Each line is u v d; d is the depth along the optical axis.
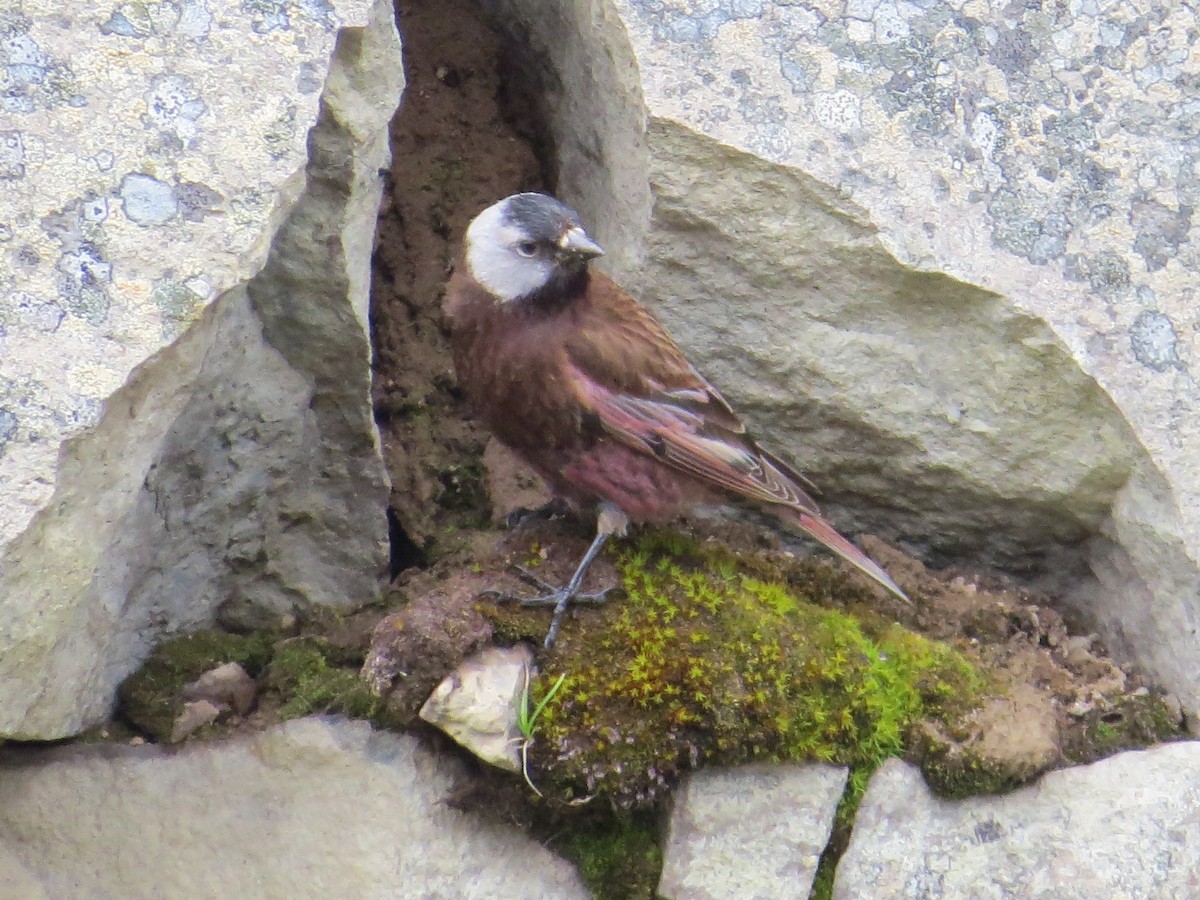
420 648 5.67
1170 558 6.16
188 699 5.98
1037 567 6.86
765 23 6.41
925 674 6.03
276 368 6.12
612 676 5.73
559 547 6.61
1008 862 5.77
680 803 5.74
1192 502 6.09
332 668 6.13
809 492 6.66
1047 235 6.29
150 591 6.09
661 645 5.83
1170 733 6.16
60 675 5.47
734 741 5.68
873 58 6.41
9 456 5.03
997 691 6.06
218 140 5.60
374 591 6.61
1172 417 6.15
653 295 6.60
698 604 6.12
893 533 6.96
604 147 6.84
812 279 6.38
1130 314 6.22
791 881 5.70
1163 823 5.83
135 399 5.32
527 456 6.69
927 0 6.54
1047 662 6.41
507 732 5.55
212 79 5.65
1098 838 5.80
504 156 7.77
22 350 5.16
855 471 6.75
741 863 5.70
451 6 7.84
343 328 6.07
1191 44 6.55
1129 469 6.23
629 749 5.63
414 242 7.62
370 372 6.25
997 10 6.56
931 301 6.29
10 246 5.26
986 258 6.22
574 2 6.69
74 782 5.77
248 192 5.57
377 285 7.53
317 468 6.37
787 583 6.61
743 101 6.28
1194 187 6.39
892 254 6.19
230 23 5.73
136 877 5.68
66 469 5.12
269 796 5.72
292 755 5.74
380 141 6.10
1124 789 5.90
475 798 5.68
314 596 6.53
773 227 6.31
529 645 5.83
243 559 6.36
